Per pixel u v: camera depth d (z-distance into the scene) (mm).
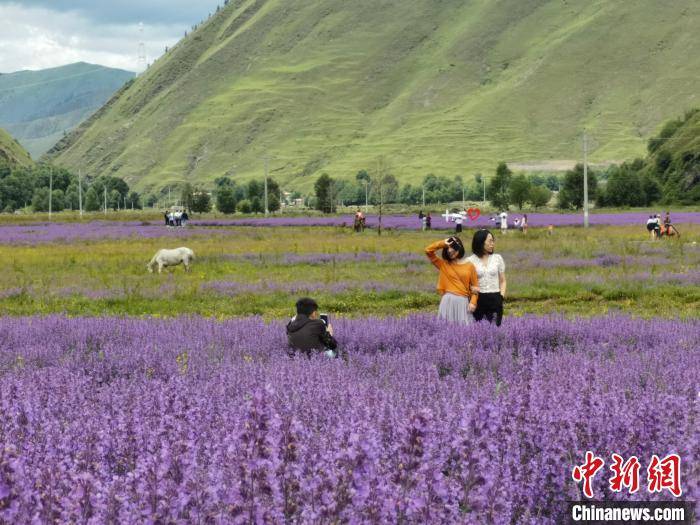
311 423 7312
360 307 26344
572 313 23938
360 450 4672
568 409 6820
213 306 26172
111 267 40656
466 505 5117
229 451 4824
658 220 58344
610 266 36125
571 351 13445
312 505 4652
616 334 14766
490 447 5445
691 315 22562
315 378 9039
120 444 6652
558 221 95875
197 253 48188
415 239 63750
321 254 45156
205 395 8172
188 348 13414
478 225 91625
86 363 11984
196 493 4898
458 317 14875
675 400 6871
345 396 7992
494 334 13508
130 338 15195
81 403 8344
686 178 185250
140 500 4727
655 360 11094
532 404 6777
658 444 6418
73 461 6234
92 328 15969
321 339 12953
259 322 17406
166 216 101375
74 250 54500
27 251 53562
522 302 26938
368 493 4562
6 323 17594
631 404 7340
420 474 4824
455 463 5883
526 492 5770
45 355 12969
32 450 6352
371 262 41281
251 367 10117
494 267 14898
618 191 181250
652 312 23766
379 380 9859
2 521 4328
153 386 8344
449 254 14945
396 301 27000
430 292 28156
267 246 54781
